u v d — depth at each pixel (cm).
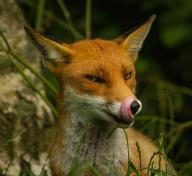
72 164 1000
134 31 1059
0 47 1212
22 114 1265
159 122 1316
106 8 1744
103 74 988
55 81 1489
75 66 1008
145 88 1584
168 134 1216
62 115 1034
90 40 1062
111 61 998
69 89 1012
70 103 1014
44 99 1198
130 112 938
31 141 1257
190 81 1689
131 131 1077
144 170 1034
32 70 1212
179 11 1638
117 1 1739
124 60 1009
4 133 1238
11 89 1271
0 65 1278
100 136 1010
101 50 1016
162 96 1262
